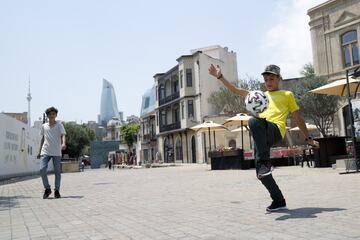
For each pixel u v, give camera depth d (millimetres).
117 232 3797
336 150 13930
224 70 43844
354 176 9055
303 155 16578
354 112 12734
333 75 26344
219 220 4129
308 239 3021
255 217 4176
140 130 61469
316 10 27453
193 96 41219
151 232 3703
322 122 26672
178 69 43156
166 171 21031
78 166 35062
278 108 4570
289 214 4199
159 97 50125
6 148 19750
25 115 44312
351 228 3340
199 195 6875
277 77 4711
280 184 8078
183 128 41719
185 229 3746
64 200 7148
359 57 24641
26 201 7234
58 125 7891
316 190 6480
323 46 27078
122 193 8117
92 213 5219
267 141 4344
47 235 3828
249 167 17969
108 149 75125
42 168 7723
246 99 4391
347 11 25312
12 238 3756
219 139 37094
